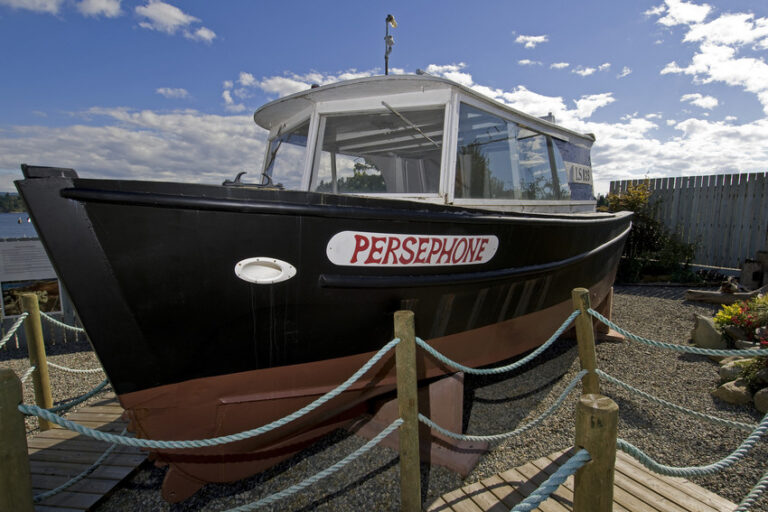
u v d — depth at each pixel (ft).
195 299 7.27
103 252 6.62
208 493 9.50
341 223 7.89
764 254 27.40
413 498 7.84
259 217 7.22
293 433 9.47
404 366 7.57
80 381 16.92
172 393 7.75
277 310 7.94
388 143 11.96
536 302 12.87
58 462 10.39
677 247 33.27
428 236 8.95
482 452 10.65
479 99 11.84
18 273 21.54
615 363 16.37
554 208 15.79
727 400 12.80
